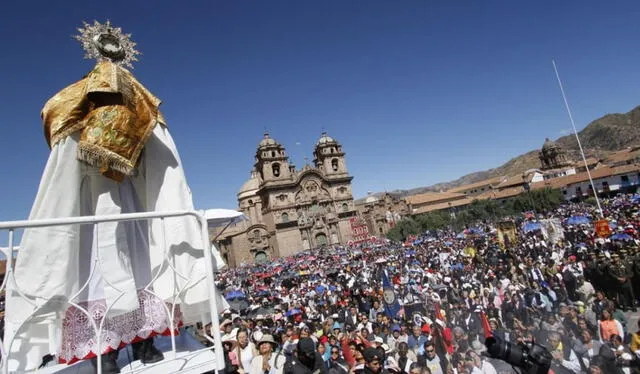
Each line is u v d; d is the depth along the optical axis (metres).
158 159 3.76
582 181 90.25
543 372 4.20
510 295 14.29
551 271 17.56
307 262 59.44
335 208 105.69
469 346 11.08
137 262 3.60
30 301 2.67
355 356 9.84
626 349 8.98
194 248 3.40
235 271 72.00
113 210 3.37
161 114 3.96
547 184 100.69
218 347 3.12
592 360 9.20
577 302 12.97
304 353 4.58
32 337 2.87
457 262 27.38
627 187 82.62
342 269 36.66
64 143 3.25
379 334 12.98
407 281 21.61
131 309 3.17
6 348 2.62
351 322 15.52
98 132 3.31
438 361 10.12
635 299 14.54
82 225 3.33
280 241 97.56
